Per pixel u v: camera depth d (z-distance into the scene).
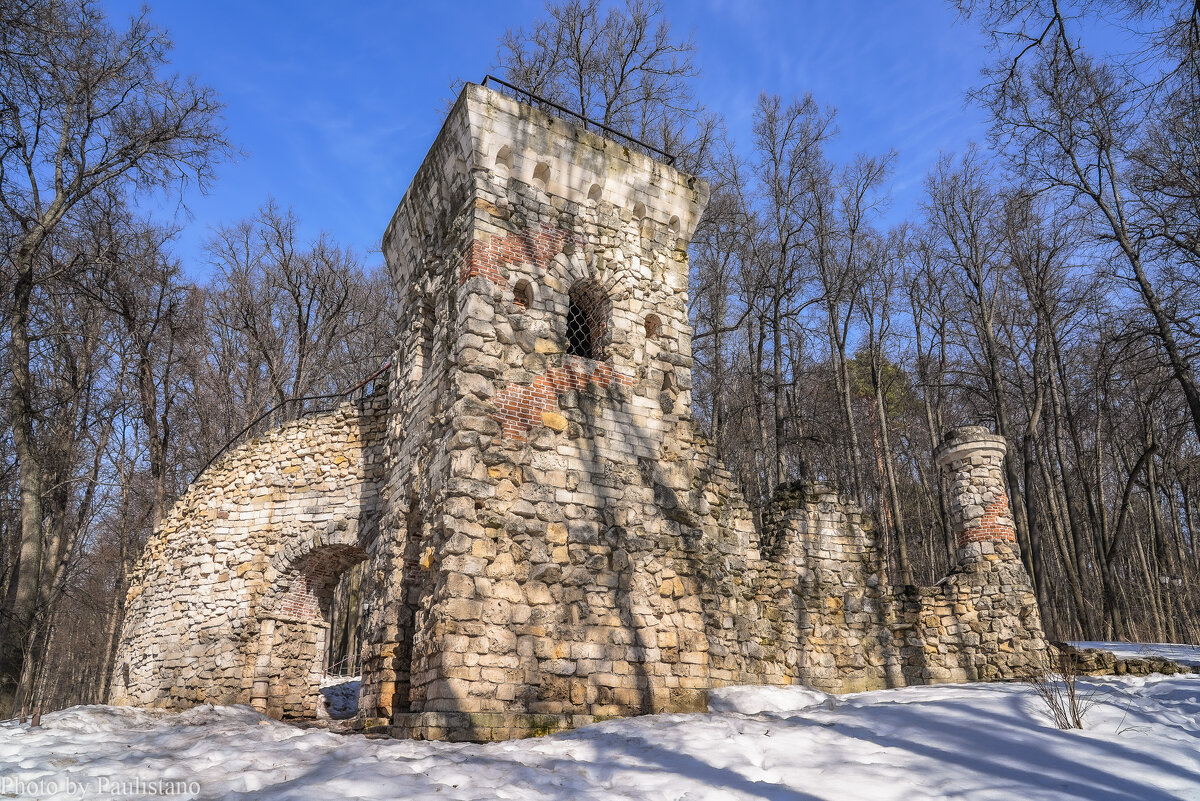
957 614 15.14
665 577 12.09
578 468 11.83
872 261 25.78
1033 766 6.71
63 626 34.31
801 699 11.64
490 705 9.91
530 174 12.82
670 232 14.32
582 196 13.33
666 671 11.53
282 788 6.14
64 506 21.73
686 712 11.47
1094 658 14.20
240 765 7.01
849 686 14.32
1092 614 25.53
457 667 9.84
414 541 12.55
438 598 10.33
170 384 27.73
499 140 12.54
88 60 16.55
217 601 16.34
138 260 20.73
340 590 29.09
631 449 12.49
